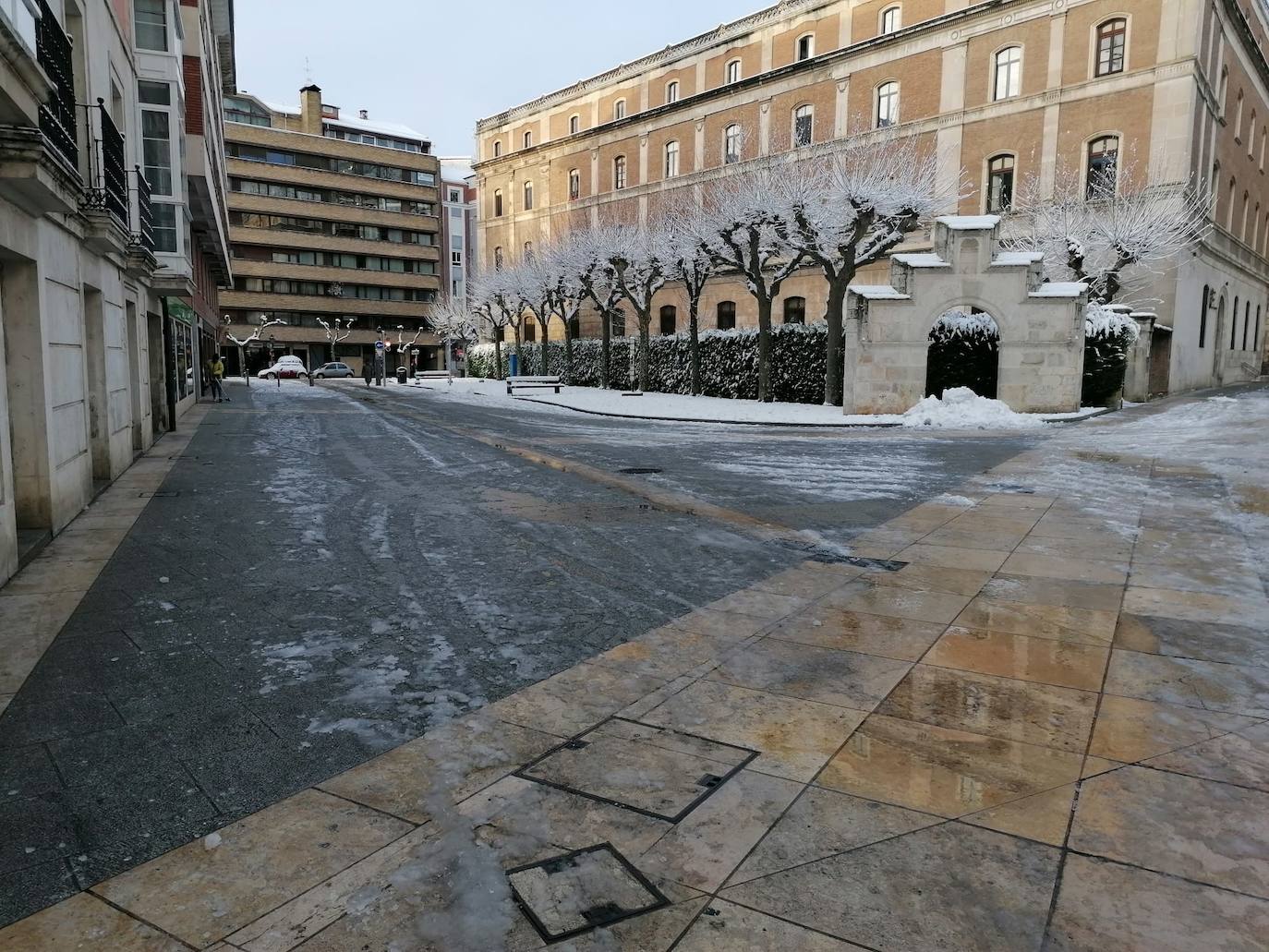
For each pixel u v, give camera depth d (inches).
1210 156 1226.6
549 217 2224.4
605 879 96.0
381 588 220.8
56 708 145.6
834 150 1332.4
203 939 87.6
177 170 609.0
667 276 1363.2
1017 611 196.1
